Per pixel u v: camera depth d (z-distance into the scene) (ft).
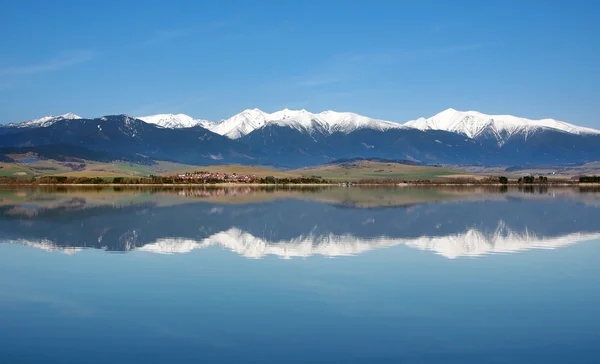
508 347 85.25
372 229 222.07
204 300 108.99
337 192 595.06
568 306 106.32
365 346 85.25
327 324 95.04
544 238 197.06
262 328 92.73
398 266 142.61
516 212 309.42
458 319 98.07
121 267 140.97
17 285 121.80
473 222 250.78
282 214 293.02
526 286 121.19
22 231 212.02
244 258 153.99
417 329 92.79
